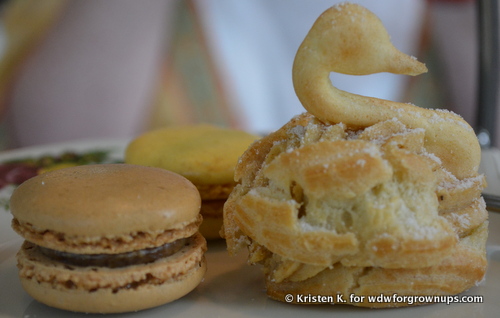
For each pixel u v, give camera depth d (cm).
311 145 18
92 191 18
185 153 23
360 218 18
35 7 44
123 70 44
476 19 42
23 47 44
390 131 19
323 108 19
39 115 44
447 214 19
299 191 18
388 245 18
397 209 18
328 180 18
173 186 19
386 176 18
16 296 20
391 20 43
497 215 24
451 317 19
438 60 44
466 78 44
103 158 31
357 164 18
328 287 19
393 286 19
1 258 22
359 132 19
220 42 44
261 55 45
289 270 19
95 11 44
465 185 19
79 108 45
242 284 20
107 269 18
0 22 44
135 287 18
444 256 18
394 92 44
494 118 37
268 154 20
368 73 19
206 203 23
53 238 18
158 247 19
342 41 19
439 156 19
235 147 24
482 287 20
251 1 44
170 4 44
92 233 18
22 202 18
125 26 44
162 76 45
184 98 45
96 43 44
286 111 46
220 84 45
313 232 18
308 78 19
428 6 43
